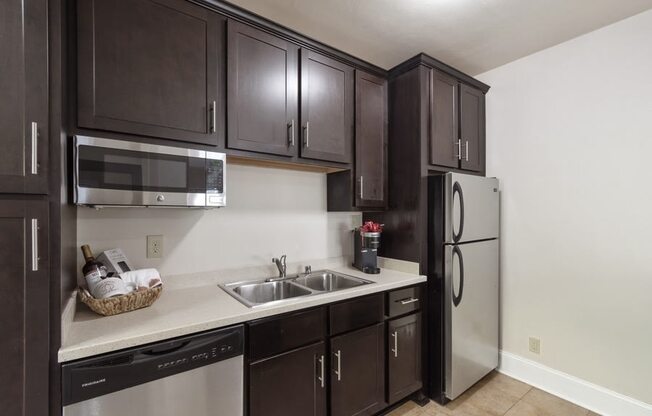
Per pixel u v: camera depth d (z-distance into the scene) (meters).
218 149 1.52
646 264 1.80
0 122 0.90
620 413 1.87
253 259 2.02
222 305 1.43
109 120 1.23
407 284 1.99
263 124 1.66
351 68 2.09
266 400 1.39
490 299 2.33
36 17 0.95
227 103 1.54
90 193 1.15
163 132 1.35
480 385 2.28
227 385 1.28
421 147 2.11
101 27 1.22
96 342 1.03
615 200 1.91
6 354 0.91
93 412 1.01
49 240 0.97
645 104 1.80
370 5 1.71
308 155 1.85
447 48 2.19
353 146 2.11
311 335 1.54
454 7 1.73
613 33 1.91
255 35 1.64
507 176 2.43
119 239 1.58
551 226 2.19
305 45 1.84
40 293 0.95
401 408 2.03
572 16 1.83
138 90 1.30
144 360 1.10
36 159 0.95
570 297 2.10
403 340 1.97
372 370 1.81
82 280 1.47
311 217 2.30
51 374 0.96
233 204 1.94
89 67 1.19
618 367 1.90
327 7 1.73
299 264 2.23
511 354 2.40
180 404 1.17
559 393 2.13
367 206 2.19
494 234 2.37
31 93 0.95
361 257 2.26
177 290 1.70
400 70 2.22
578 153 2.07
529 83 2.30
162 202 1.32
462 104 2.36
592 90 2.00
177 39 1.40
